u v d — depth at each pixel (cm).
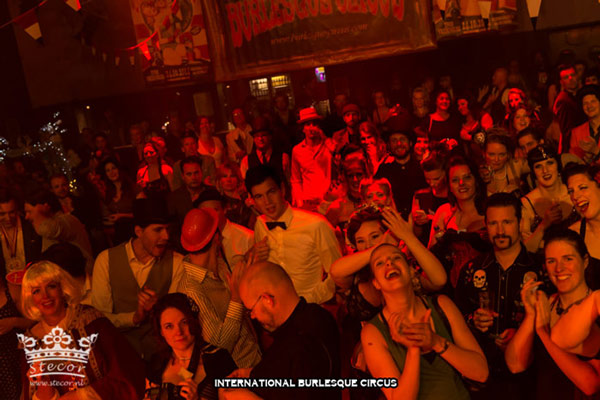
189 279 362
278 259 419
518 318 324
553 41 1065
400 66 1154
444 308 277
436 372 268
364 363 312
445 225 456
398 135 593
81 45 1169
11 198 548
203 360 321
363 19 999
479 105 929
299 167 702
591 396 285
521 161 494
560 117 733
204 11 1065
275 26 1038
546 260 303
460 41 1120
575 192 359
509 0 953
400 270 268
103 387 341
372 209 359
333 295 414
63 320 349
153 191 662
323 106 1177
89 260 549
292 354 258
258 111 1080
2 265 549
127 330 415
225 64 1077
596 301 280
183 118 1212
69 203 782
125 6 1118
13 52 1167
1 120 1155
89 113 1207
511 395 318
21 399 430
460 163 431
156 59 1099
